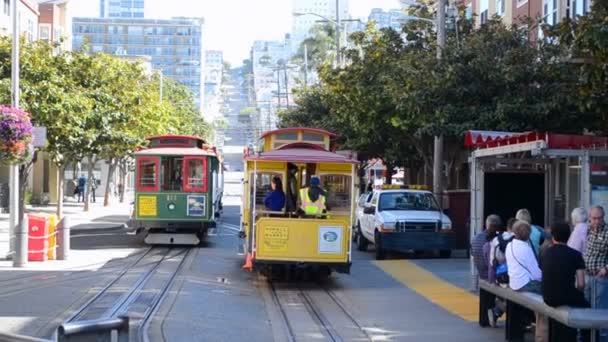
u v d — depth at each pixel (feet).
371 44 104.88
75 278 63.57
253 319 48.06
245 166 69.87
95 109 118.01
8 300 51.52
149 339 40.01
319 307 53.62
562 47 80.48
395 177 196.75
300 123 171.22
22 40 111.04
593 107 55.98
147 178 93.35
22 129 72.90
